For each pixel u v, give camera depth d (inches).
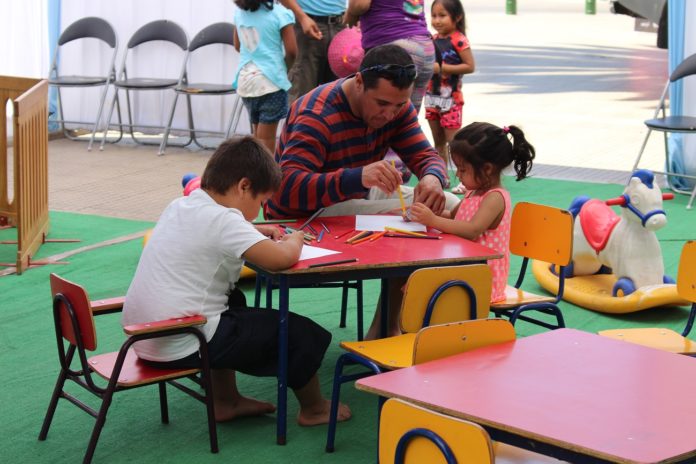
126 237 220.8
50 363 146.6
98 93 352.5
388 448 77.0
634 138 350.9
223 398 127.4
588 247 182.5
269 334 117.3
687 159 276.4
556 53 585.9
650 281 173.9
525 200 257.9
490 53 586.6
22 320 165.0
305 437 122.5
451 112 279.3
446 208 150.9
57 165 301.1
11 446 119.2
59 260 201.8
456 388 81.6
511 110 408.5
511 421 74.6
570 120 386.9
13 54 336.8
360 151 141.3
